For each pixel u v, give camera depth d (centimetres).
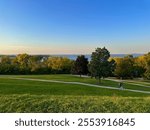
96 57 7606
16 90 4703
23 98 1600
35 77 8388
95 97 1714
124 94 4859
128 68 9225
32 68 11344
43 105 1479
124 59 9344
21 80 7119
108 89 5678
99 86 6306
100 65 7544
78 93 4775
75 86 5850
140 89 6031
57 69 11488
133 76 9400
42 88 5066
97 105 1467
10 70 11238
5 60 12362
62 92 4794
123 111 1397
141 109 1417
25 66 11781
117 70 9212
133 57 9694
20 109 1441
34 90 4803
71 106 1466
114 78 9288
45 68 11481
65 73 11525
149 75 8238
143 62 9469
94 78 8269
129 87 6309
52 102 1513
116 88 6012
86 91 5081
